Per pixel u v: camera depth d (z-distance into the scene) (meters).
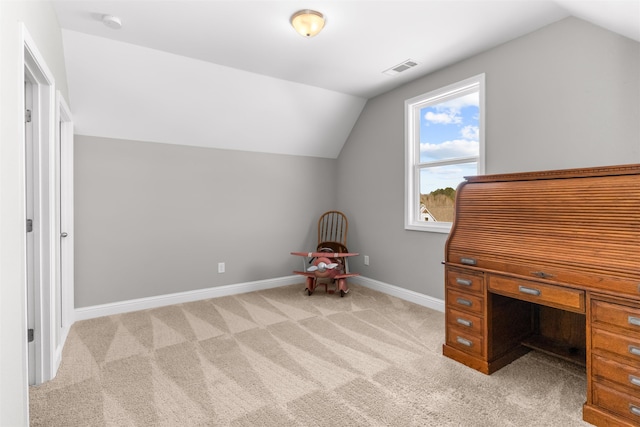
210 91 3.31
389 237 3.88
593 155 2.22
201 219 3.77
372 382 1.98
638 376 1.46
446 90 3.17
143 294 3.43
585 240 1.68
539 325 2.39
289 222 4.41
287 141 4.22
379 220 4.03
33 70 1.77
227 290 3.90
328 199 4.73
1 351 1.18
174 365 2.20
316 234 4.64
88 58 2.69
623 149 2.09
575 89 2.30
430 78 3.35
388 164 3.89
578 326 2.21
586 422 1.61
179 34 2.57
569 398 1.81
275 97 3.65
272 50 2.84
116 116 3.16
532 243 1.88
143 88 3.05
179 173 3.63
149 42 2.69
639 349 1.45
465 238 2.23
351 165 4.49
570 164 2.33
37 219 1.92
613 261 1.55
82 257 3.12
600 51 2.17
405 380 2.00
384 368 2.15
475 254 2.13
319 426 1.59
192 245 3.71
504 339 2.18
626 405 1.49
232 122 3.70
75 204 3.09
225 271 3.93
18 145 1.37
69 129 2.91
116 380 2.01
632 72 2.04
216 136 3.76
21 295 1.39
